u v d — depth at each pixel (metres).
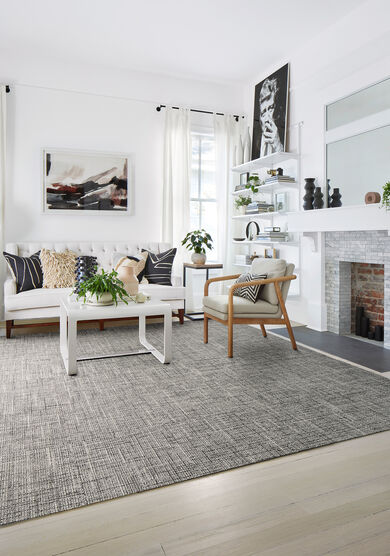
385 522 1.38
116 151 5.13
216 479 1.63
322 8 3.82
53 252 4.41
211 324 4.62
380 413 2.22
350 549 1.26
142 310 2.98
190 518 1.40
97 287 2.93
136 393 2.50
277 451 1.83
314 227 4.10
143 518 1.40
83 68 4.95
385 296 3.57
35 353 3.40
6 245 4.49
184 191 5.34
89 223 5.06
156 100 5.28
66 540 1.29
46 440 1.91
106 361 3.16
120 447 1.85
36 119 4.78
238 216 5.38
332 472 1.68
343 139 3.96
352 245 3.92
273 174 4.68
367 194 3.49
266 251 5.18
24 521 1.38
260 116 5.30
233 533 1.33
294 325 4.57
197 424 2.08
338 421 2.12
